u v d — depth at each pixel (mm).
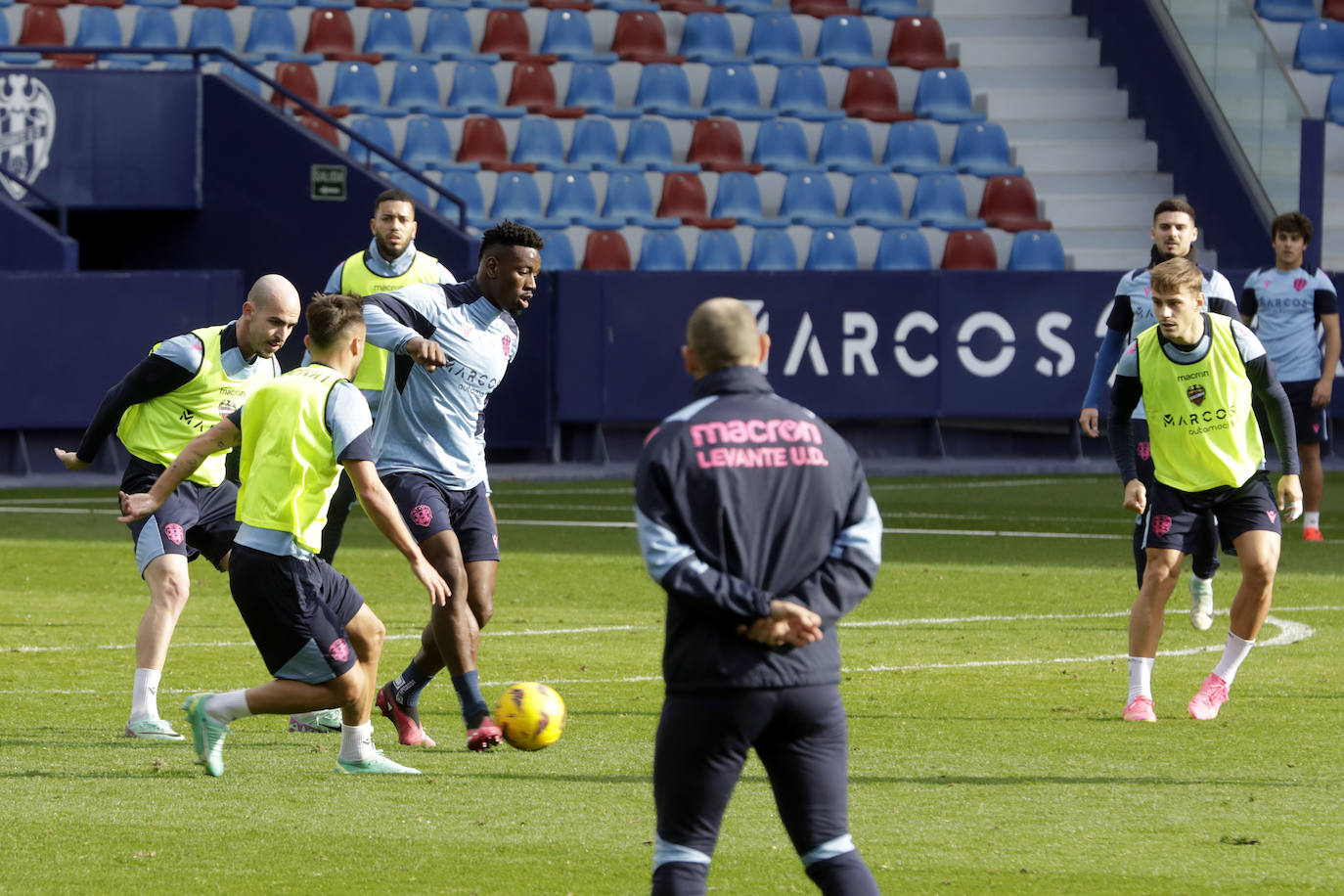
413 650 33688
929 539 51188
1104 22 90000
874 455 69375
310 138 71312
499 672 31531
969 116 87312
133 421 26547
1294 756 24750
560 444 67688
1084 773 23672
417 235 68938
